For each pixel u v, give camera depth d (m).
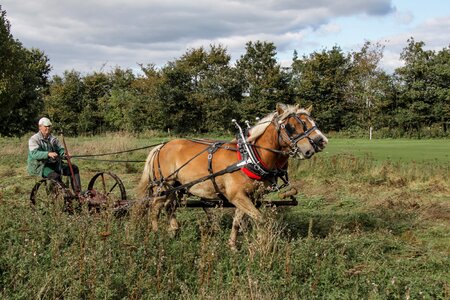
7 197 11.80
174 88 55.91
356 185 13.96
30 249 6.09
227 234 7.70
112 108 60.47
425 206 10.80
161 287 5.58
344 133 55.59
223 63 63.03
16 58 27.33
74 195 8.59
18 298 5.15
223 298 5.23
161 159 8.50
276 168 7.33
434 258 7.05
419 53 53.88
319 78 57.78
